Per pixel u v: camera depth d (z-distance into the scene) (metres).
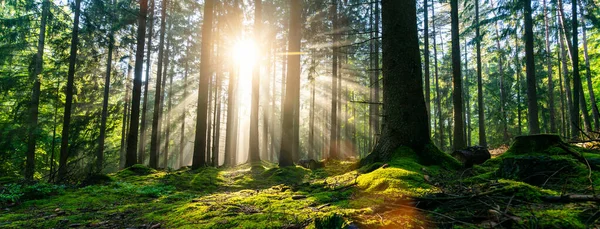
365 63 23.75
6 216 4.80
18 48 13.55
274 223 3.25
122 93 22.73
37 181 8.41
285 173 10.01
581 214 2.55
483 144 16.48
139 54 12.92
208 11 12.46
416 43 6.77
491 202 3.05
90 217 4.62
